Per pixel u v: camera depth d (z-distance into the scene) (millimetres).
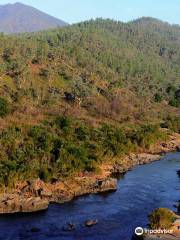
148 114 117188
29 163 59188
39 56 133375
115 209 51906
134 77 156875
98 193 57688
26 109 93250
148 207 52906
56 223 47094
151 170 71500
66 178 58875
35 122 84875
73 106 108188
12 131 73125
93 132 81000
